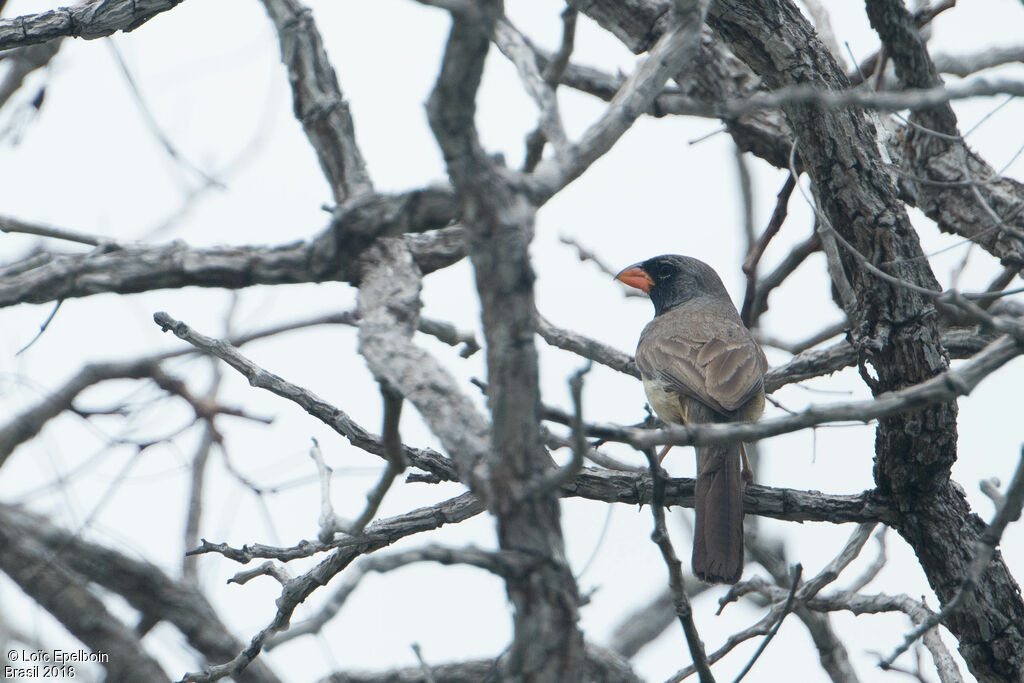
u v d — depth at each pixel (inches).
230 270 276.5
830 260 386.9
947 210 444.8
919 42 392.2
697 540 415.2
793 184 522.9
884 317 378.3
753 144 526.3
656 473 305.3
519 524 231.1
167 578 434.0
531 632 229.3
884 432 381.7
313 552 362.3
